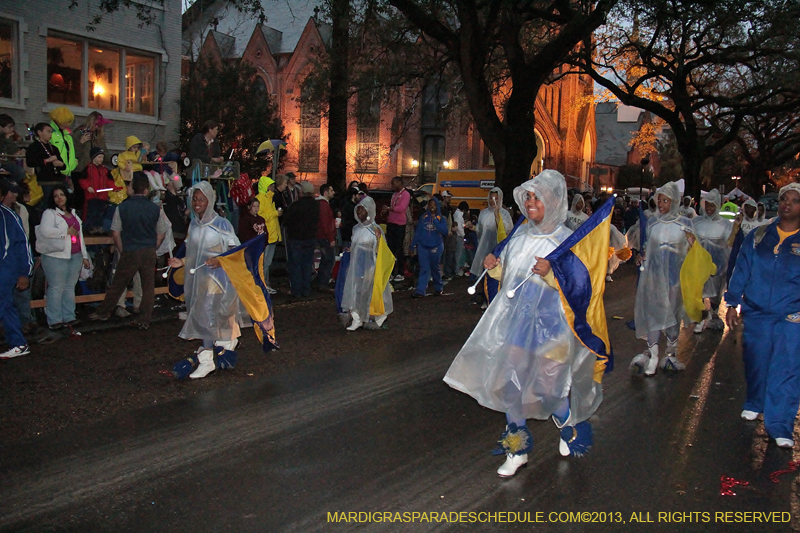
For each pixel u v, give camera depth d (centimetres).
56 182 871
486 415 591
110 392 621
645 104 2692
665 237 746
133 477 442
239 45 4491
